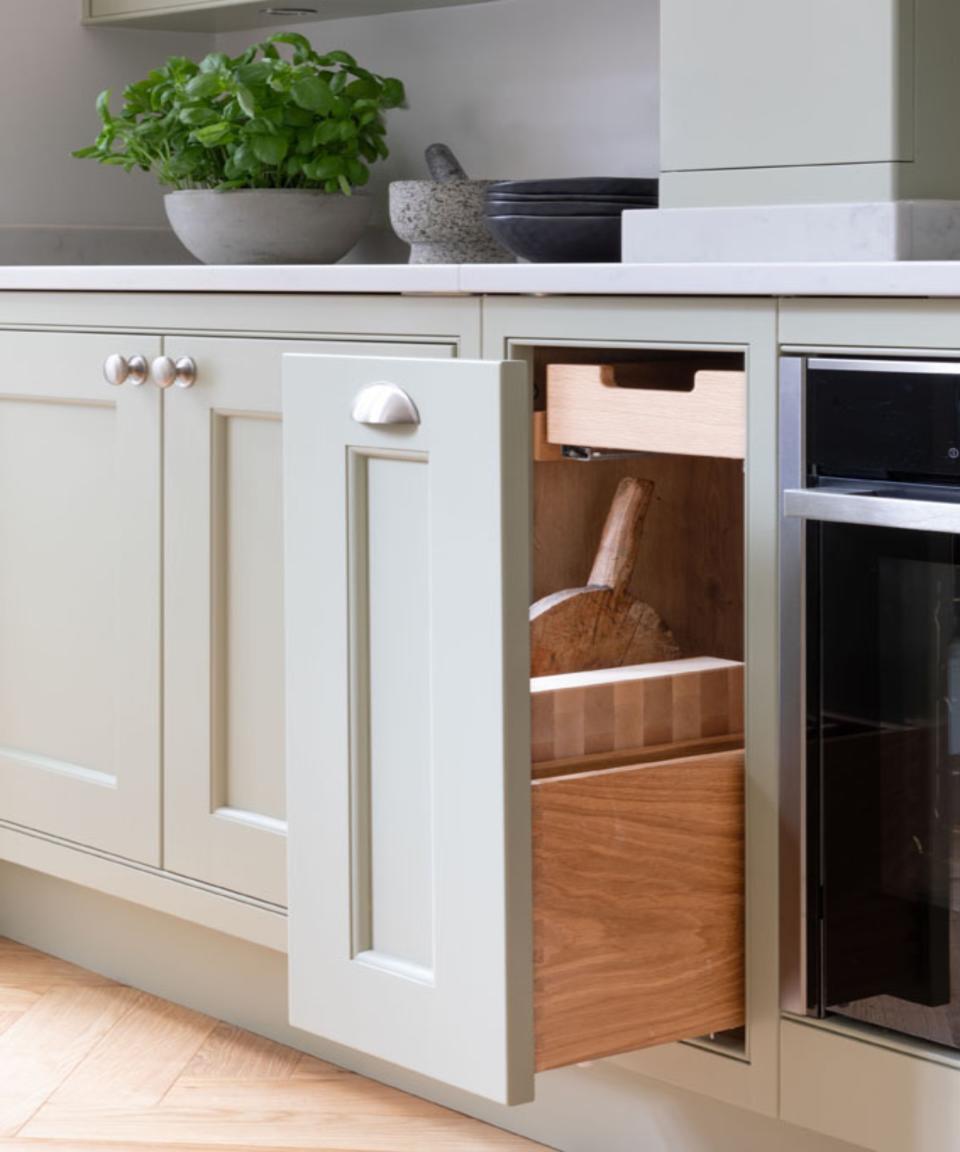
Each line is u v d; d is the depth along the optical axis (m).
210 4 2.49
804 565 1.47
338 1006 1.52
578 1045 1.43
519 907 1.36
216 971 2.22
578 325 1.62
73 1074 2.05
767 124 1.68
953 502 1.35
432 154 2.34
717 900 1.52
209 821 2.06
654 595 1.91
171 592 2.09
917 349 1.37
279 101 2.34
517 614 1.34
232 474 2.01
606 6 2.33
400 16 2.58
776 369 1.47
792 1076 1.52
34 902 2.48
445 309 1.74
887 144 1.60
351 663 1.47
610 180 1.89
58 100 2.65
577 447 1.73
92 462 2.19
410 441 1.39
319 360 1.47
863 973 1.47
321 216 2.36
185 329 2.04
